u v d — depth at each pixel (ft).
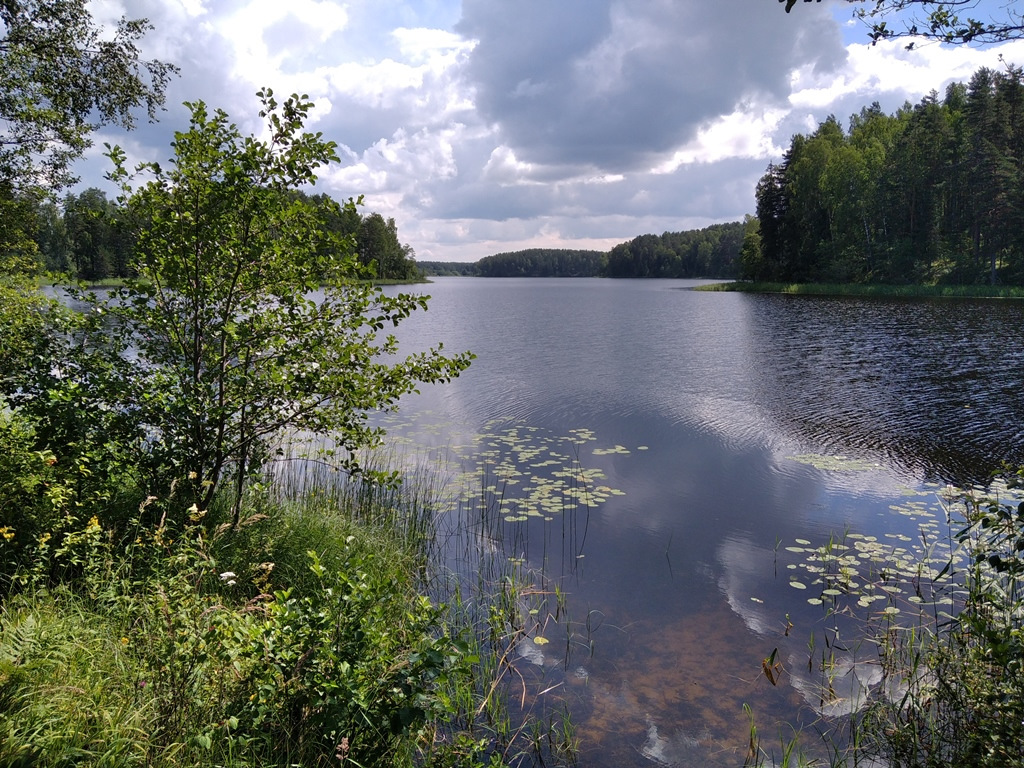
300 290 17.12
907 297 155.74
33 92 32.83
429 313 153.69
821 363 63.36
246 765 8.92
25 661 9.36
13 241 33.24
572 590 19.57
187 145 15.67
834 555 21.86
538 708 14.03
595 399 49.19
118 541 14.20
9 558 13.14
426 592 19.03
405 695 9.59
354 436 18.28
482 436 38.52
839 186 202.39
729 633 17.15
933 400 45.55
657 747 12.82
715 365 64.49
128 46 38.09
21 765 7.80
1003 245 171.01
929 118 181.57
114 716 8.99
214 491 18.70
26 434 14.11
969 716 12.22
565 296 242.58
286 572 16.85
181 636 9.63
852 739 12.94
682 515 25.80
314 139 16.21
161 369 17.21
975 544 21.66
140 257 16.44
